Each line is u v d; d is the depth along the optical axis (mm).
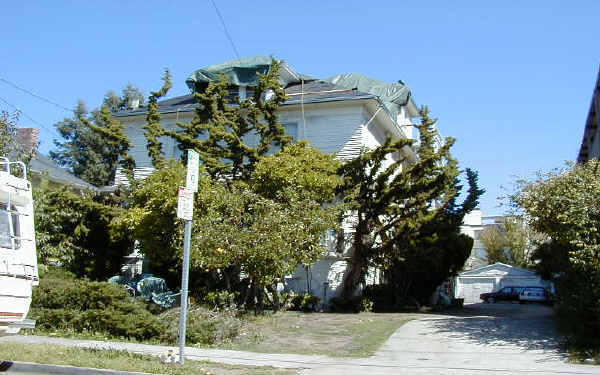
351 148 23578
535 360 11125
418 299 25938
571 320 14055
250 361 10867
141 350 11695
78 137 51594
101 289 14344
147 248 18469
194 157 9977
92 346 11938
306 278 22766
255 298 18094
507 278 48156
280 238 15766
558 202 13117
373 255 21562
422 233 23156
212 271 19203
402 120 31016
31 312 14250
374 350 12344
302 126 24531
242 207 16828
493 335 14227
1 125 18094
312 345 12977
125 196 22703
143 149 27141
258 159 20812
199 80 27625
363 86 31359
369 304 21375
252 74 26812
